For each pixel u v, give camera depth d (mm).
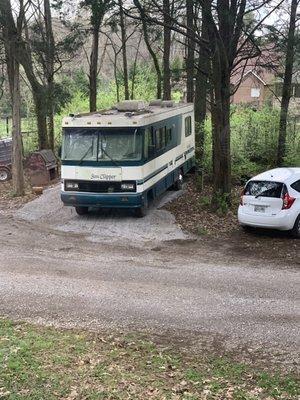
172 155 20234
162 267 12266
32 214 17531
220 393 6852
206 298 10242
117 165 16188
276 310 9625
